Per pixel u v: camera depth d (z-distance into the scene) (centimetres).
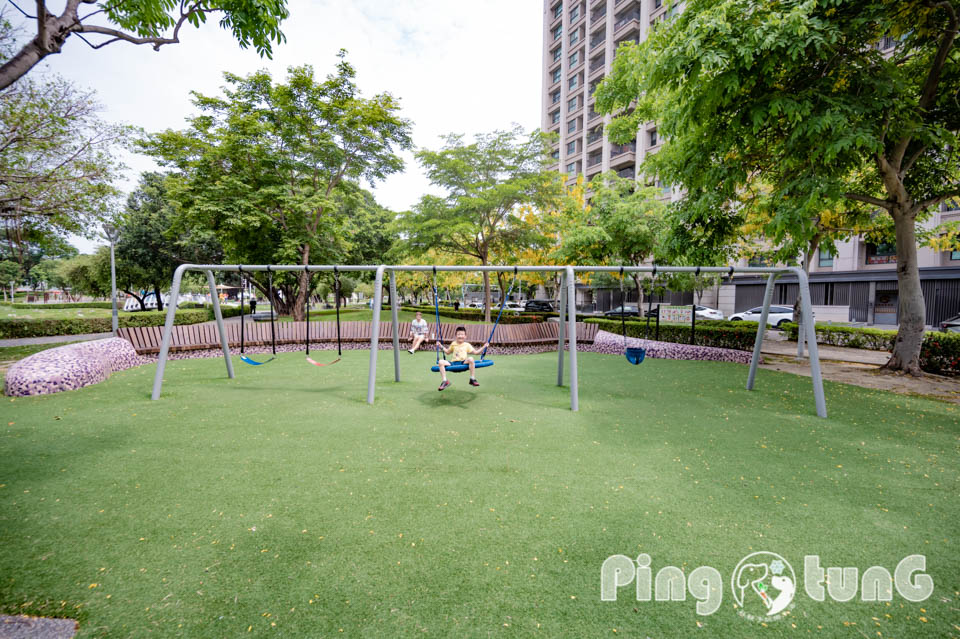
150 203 2441
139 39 357
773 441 468
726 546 266
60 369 685
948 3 580
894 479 369
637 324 1463
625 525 289
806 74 625
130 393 673
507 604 212
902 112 610
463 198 1694
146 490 338
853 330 1314
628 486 351
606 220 1545
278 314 2709
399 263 2455
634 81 773
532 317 2138
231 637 190
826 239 1110
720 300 2667
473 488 345
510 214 1953
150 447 434
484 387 748
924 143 695
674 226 877
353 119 1595
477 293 5950
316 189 1770
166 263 2564
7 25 748
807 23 513
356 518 296
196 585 225
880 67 626
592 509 311
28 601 211
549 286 3203
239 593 219
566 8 3953
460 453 425
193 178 1512
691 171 765
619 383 781
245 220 1477
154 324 1925
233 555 252
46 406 589
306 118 1595
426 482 356
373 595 218
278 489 342
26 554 252
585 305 3859
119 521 291
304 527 284
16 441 447
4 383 653
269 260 1675
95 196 1005
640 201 1562
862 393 701
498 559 249
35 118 891
